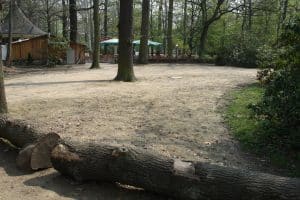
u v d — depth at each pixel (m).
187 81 18.97
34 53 33.78
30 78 21.58
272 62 12.75
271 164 7.03
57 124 9.84
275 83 7.83
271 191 4.81
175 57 38.09
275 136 7.97
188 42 48.62
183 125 9.77
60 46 34.22
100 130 9.27
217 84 17.58
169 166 5.30
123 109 11.73
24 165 6.67
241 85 17.14
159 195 5.62
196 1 44.75
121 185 5.99
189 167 5.23
